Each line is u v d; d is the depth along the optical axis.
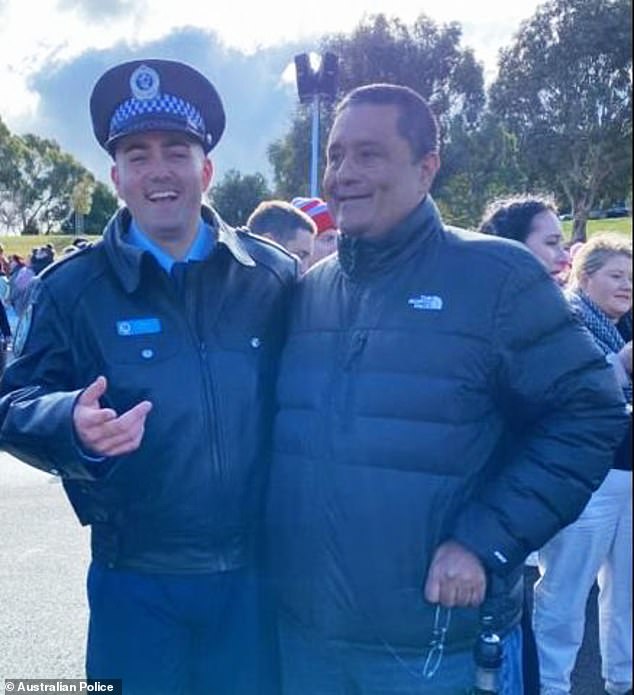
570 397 1.81
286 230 3.93
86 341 2.05
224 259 2.11
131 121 2.05
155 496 2.02
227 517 2.06
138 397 2.00
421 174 1.90
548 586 3.26
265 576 2.10
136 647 2.07
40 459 1.88
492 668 1.79
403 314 1.85
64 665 3.59
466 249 1.87
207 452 2.02
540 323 1.81
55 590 4.45
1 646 3.77
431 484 1.80
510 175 30.69
